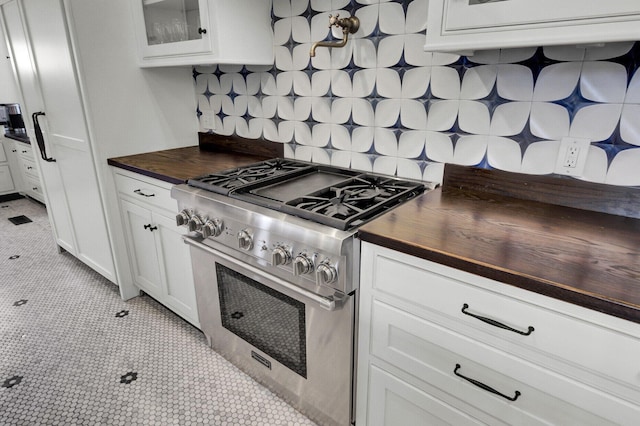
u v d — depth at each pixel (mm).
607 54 1044
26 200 4039
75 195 2266
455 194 1343
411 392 1087
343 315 1150
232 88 2041
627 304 674
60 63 1917
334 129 1683
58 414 1485
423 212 1156
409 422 1136
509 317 836
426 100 1394
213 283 1604
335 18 1395
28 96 2342
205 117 2242
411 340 1036
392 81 1455
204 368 1724
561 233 990
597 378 760
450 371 986
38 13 1931
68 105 1989
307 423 1456
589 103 1102
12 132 3797
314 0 1585
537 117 1194
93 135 1915
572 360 779
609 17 811
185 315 1923
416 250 928
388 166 1559
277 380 1520
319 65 1650
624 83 1040
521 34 922
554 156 1194
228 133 2154
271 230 1184
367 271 1062
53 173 2410
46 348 1846
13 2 2098
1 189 3926
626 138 1068
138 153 2096
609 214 1127
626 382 728
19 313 2115
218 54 1619
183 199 1503
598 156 1120
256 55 1742
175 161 1920
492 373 908
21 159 3764
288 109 1827
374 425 1230
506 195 1304
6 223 3424
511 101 1227
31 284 2416
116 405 1528
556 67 1129
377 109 1525
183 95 2219
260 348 1529
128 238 2109
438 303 945
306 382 1387
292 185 1511
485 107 1279
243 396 1575
